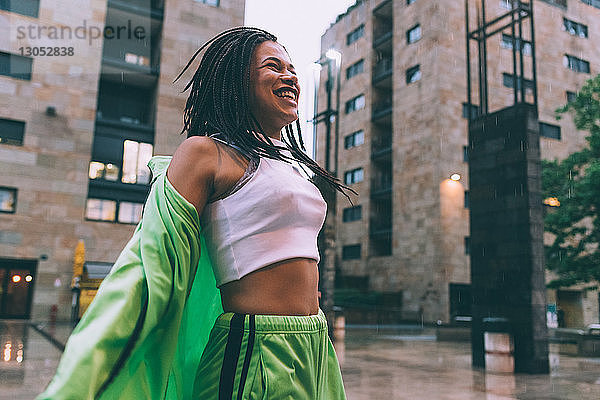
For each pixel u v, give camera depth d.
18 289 22.11
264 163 1.10
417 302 30.02
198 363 1.07
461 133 30.98
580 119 20.12
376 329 25.48
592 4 37.41
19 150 22.39
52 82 23.27
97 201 23.72
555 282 19.16
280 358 0.99
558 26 35.34
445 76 31.14
